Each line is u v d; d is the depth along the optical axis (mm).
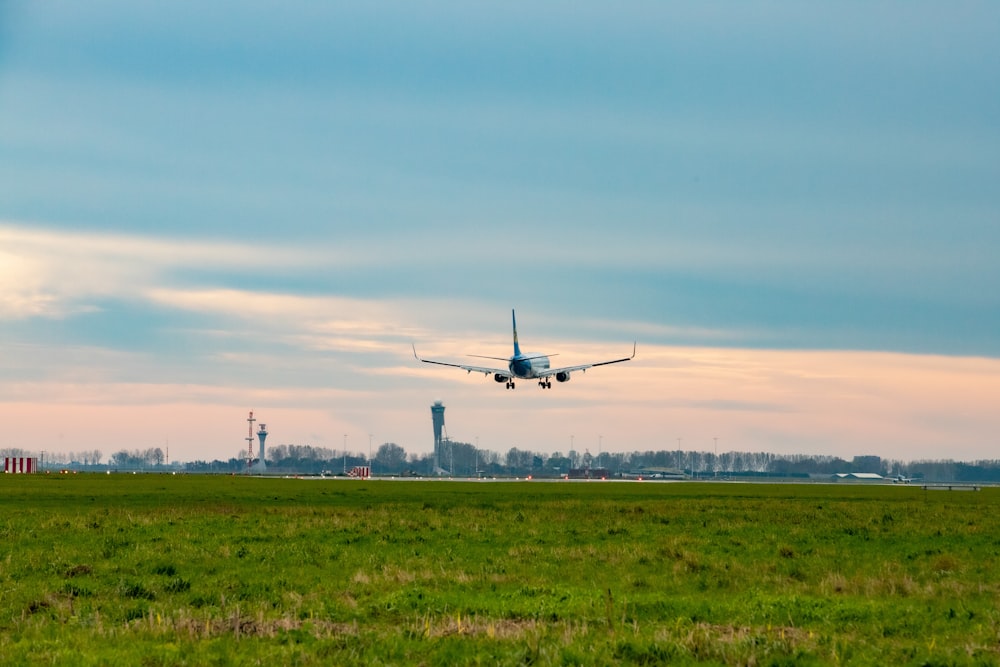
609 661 34625
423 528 88938
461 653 35875
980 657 35906
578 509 120250
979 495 192250
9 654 34812
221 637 38219
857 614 44719
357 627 40406
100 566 60688
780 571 62125
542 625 40688
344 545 74312
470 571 60250
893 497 176125
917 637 40344
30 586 52719
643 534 85250
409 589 51031
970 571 62281
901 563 66688
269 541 76438
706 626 41750
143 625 40188
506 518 102812
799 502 147125
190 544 73312
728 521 102688
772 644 37062
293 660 34562
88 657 34312
